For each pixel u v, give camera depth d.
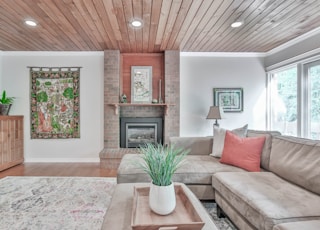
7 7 2.71
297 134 3.99
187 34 3.70
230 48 4.54
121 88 4.82
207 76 4.88
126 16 2.97
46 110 4.75
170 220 1.28
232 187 1.87
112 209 1.42
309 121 3.82
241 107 4.90
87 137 4.79
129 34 3.67
